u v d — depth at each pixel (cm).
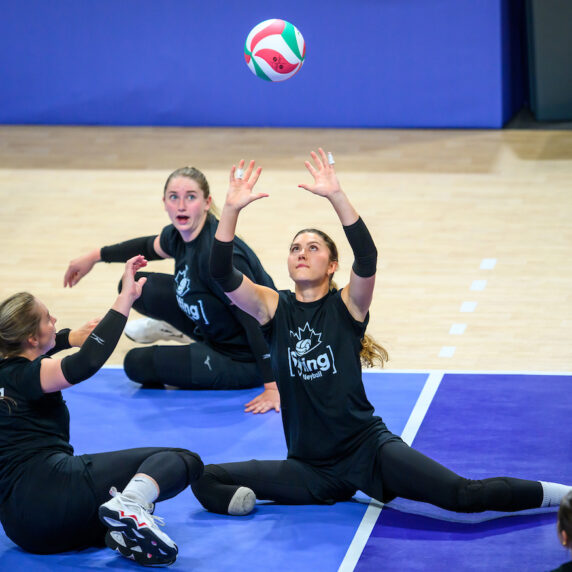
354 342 954
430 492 907
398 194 2191
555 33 2550
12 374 888
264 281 1268
